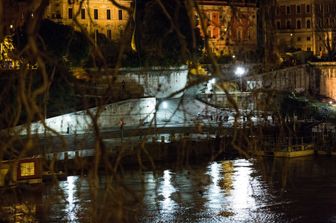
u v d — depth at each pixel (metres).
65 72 11.48
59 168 63.44
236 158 90.75
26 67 9.58
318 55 180.62
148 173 72.69
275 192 70.50
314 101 124.44
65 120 76.94
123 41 10.50
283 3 198.12
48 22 87.88
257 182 74.81
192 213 60.69
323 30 177.00
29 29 9.03
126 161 80.38
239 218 60.75
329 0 178.12
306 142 103.38
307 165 89.50
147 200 61.53
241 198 67.06
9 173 10.89
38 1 10.02
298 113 112.62
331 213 62.66
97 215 10.49
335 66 150.12
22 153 9.56
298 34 194.00
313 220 60.56
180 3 10.27
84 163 12.73
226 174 79.69
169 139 81.50
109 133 88.56
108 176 10.51
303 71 146.25
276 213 62.75
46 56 9.72
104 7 157.50
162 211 58.62
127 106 92.56
